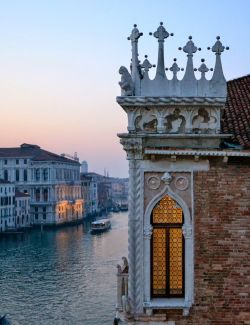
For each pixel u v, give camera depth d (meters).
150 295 12.96
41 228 122.12
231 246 12.84
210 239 12.88
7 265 68.19
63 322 41.16
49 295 50.22
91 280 57.59
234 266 12.82
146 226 12.92
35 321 41.44
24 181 140.62
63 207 146.00
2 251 82.56
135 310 12.84
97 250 83.38
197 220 12.90
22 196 129.50
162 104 12.77
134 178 12.95
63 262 70.69
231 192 12.91
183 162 12.94
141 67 13.12
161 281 13.12
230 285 12.80
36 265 68.12
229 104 16.53
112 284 55.22
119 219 159.75
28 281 57.16
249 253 12.82
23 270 64.25
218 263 12.84
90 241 96.81
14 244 92.62
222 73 12.93
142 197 12.92
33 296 49.84
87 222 150.12
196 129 13.04
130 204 12.96
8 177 141.62
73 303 47.00
